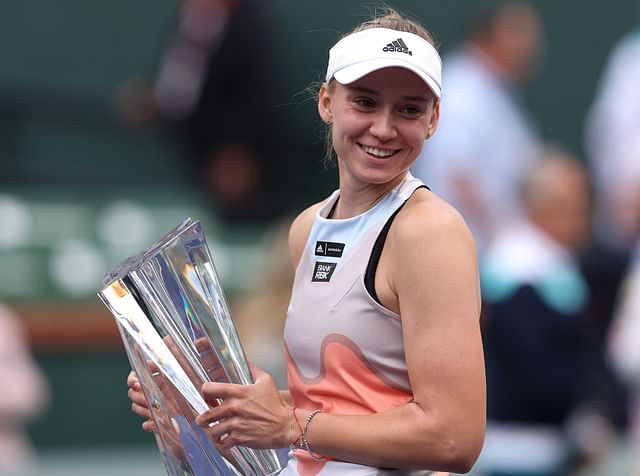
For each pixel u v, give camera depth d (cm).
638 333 2330
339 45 1072
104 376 2822
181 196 3284
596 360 2302
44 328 2777
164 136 3406
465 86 2942
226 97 3381
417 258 1016
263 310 2259
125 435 2823
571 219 2139
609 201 3375
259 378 1043
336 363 1066
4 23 3381
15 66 3375
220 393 1027
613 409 2338
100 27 3456
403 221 1039
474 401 993
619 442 2425
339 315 1061
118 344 2839
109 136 3381
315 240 1098
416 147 1051
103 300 1072
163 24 3500
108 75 3450
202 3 3375
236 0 3375
